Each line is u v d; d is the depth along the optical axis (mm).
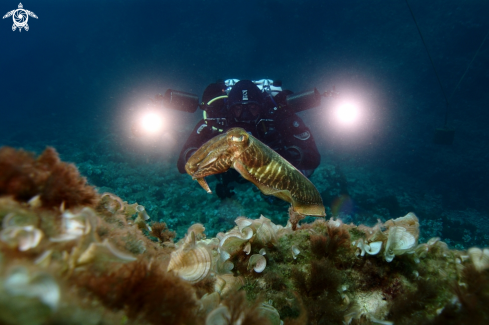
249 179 1539
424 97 21562
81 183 1138
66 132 20953
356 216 8953
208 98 6723
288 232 2062
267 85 6711
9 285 507
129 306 813
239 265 1811
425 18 24188
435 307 1551
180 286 969
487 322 1340
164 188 9641
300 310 1465
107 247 784
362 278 1803
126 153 13078
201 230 2121
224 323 1026
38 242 765
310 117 21266
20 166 947
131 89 32250
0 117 32625
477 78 20016
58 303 602
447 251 1893
